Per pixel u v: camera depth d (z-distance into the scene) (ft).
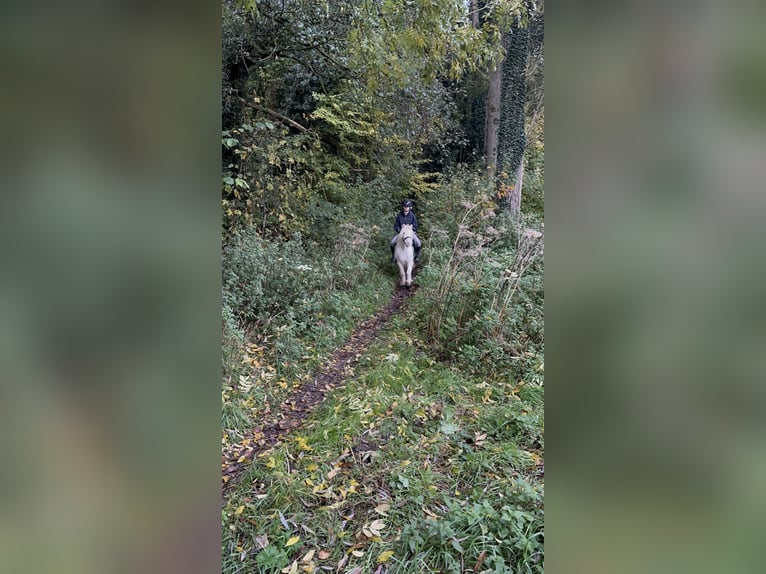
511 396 12.35
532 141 33.94
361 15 15.71
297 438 10.10
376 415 10.94
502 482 8.22
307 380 13.43
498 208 29.32
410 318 18.90
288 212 20.54
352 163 31.71
